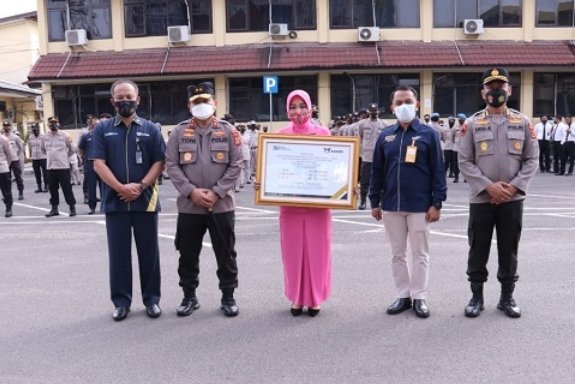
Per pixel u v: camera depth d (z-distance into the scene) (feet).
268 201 17.80
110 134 17.81
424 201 17.81
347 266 23.95
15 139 51.60
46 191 57.82
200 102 17.71
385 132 18.54
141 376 13.91
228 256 18.29
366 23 78.64
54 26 81.15
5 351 15.58
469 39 78.69
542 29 79.46
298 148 17.80
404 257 18.29
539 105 80.33
